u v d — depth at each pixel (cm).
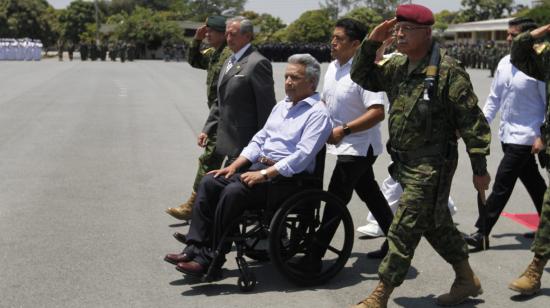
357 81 428
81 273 482
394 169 414
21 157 939
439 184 394
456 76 387
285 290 459
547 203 436
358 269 505
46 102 1728
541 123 534
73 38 9256
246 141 542
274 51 6038
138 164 902
